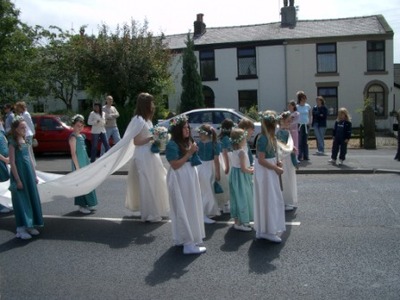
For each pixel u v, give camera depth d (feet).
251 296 15.37
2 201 27.89
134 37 73.51
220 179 26.08
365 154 50.08
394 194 29.84
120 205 29.58
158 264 18.83
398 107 107.24
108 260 19.56
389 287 15.69
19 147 22.98
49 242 22.36
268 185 20.70
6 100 78.23
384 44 92.22
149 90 73.92
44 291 16.61
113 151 24.68
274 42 94.43
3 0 74.74
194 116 53.67
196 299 15.34
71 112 75.77
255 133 50.37
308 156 45.32
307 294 15.35
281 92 95.40
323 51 94.12
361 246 19.92
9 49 78.84
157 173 25.02
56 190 26.20
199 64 98.17
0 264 19.52
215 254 19.70
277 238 20.83
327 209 26.45
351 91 93.91
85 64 72.49
